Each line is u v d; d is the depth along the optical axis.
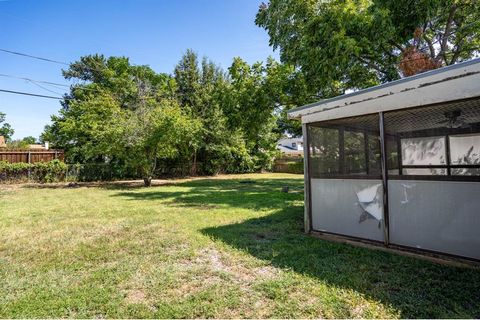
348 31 7.58
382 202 3.72
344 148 4.16
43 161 14.91
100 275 2.97
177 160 18.55
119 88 18.38
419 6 7.07
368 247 3.80
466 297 2.37
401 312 2.18
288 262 3.27
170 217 5.89
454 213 3.10
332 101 4.17
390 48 8.39
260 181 14.95
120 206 7.38
